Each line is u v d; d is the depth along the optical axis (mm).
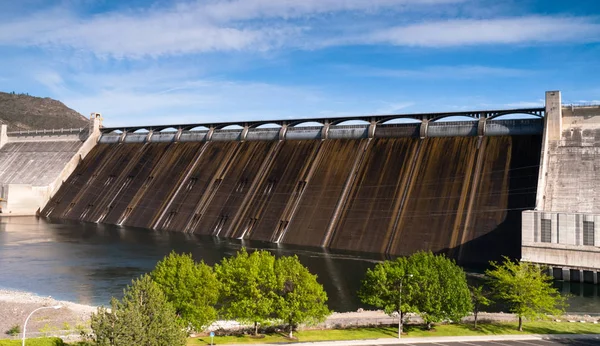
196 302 40531
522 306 46688
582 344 42000
